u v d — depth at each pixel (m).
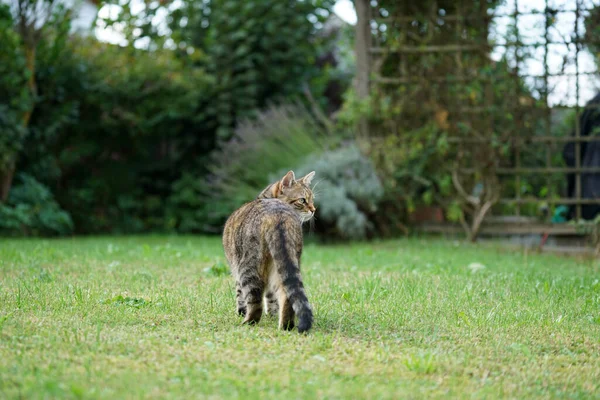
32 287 6.46
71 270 7.88
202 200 14.70
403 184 12.83
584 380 4.09
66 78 14.39
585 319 5.58
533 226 12.02
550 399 3.74
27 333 4.64
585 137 11.48
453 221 12.80
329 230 12.62
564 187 12.29
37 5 13.99
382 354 4.41
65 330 4.69
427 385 3.87
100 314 5.30
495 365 4.30
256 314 5.24
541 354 4.63
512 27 11.81
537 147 12.08
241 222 5.42
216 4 15.71
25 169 14.38
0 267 7.82
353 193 12.43
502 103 12.02
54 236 13.85
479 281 7.36
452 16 12.31
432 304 6.01
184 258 9.43
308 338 4.77
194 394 3.55
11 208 13.38
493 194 12.11
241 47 15.20
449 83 12.41
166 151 16.00
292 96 15.73
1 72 13.07
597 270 8.59
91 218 14.72
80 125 14.92
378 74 12.91
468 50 12.26
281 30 15.61
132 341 4.51
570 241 11.91
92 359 4.11
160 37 15.75
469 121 12.30
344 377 3.95
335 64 18.88
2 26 12.94
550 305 6.03
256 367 4.07
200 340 4.65
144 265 8.51
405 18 12.64
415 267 8.69
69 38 15.37
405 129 12.88
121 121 14.80
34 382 3.62
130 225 14.89
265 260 5.18
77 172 15.27
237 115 15.24
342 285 7.07
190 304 5.86
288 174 6.51
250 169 13.65
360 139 13.17
